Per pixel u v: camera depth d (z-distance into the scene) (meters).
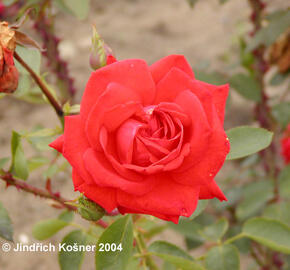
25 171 0.49
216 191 0.42
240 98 1.20
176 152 0.40
